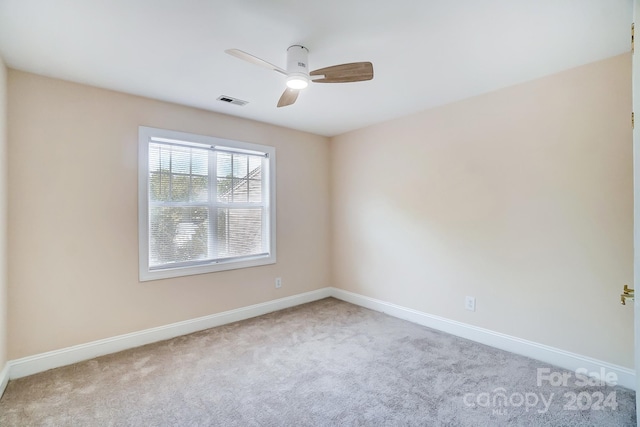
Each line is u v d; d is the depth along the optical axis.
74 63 2.20
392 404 1.93
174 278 3.01
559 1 1.57
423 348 2.71
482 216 2.82
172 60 2.17
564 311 2.36
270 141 3.76
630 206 2.10
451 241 3.05
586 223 2.26
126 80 2.49
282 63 2.25
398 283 3.54
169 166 3.03
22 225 2.29
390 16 1.70
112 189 2.67
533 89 2.50
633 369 2.08
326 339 2.92
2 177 2.11
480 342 2.83
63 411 1.87
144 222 2.83
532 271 2.52
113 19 1.70
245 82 2.54
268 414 1.84
